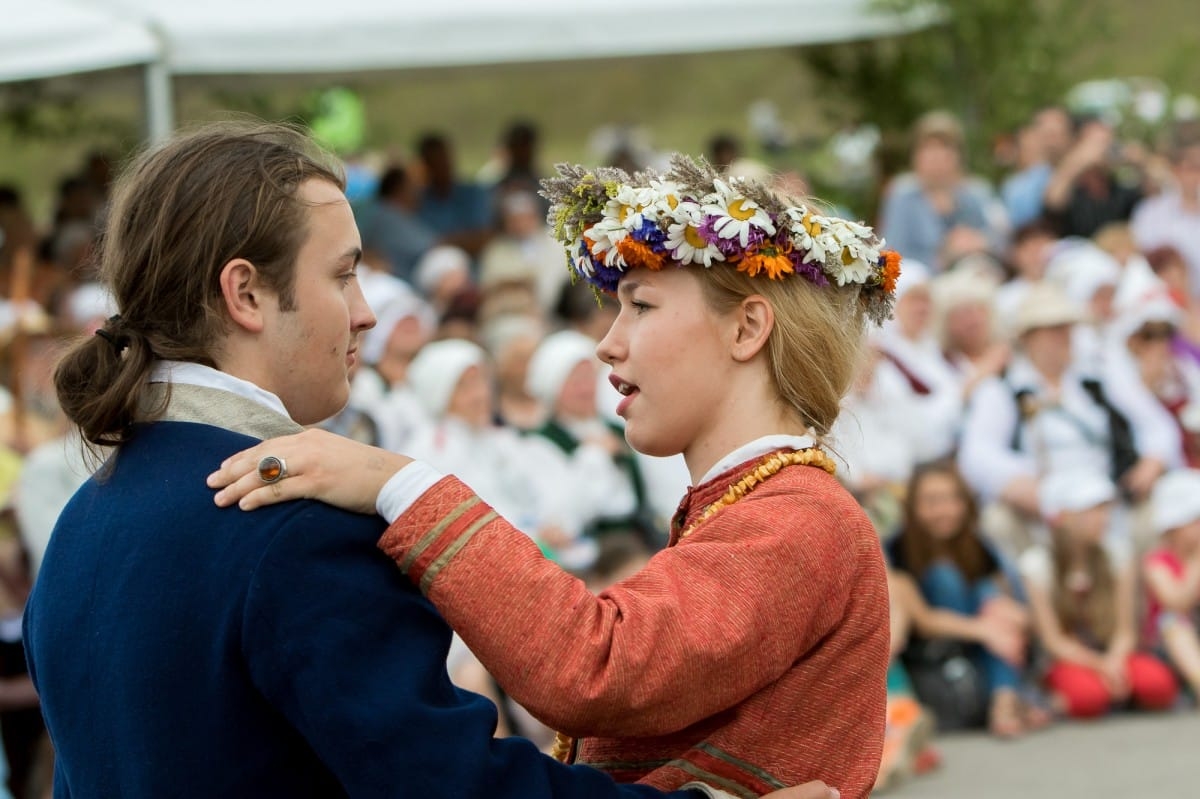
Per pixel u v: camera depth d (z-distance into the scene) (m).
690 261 2.52
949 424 7.84
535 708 2.25
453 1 9.35
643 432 2.59
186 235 2.34
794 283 2.58
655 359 2.55
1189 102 13.02
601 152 21.09
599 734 2.30
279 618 2.19
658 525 7.13
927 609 7.44
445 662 2.32
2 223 10.20
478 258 11.19
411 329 7.54
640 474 7.27
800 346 2.56
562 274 10.63
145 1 8.62
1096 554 7.77
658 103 27.64
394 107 28.30
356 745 2.17
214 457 2.32
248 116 2.81
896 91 11.70
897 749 6.57
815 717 2.45
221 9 8.76
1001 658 7.43
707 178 2.57
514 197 11.39
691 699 2.29
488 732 2.26
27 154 18.77
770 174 2.85
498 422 7.27
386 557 2.32
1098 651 7.75
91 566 2.34
